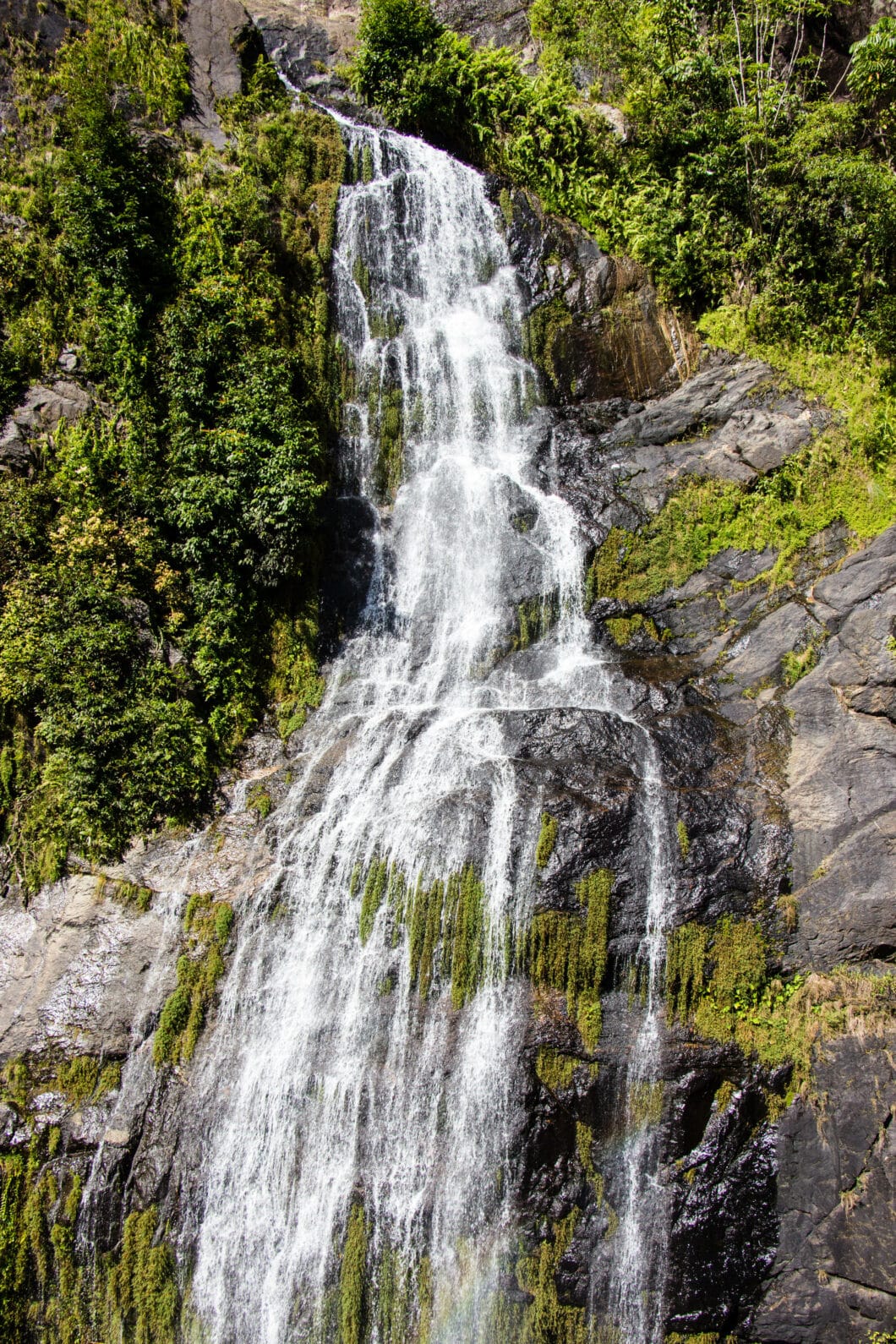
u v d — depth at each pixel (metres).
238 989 12.51
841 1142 11.30
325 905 12.82
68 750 14.05
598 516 17.36
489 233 20.94
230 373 16.53
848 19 21.31
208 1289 11.25
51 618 14.53
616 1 22.86
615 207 20.89
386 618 17.09
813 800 12.95
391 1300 11.03
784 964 12.29
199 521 15.61
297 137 19.45
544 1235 11.04
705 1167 11.36
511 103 21.72
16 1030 12.25
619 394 19.64
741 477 16.55
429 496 17.98
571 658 16.16
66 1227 11.30
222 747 15.27
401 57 21.97
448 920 12.17
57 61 18.77
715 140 20.08
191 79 19.70
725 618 15.95
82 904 13.16
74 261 16.62
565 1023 11.60
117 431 16.08
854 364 17.12
